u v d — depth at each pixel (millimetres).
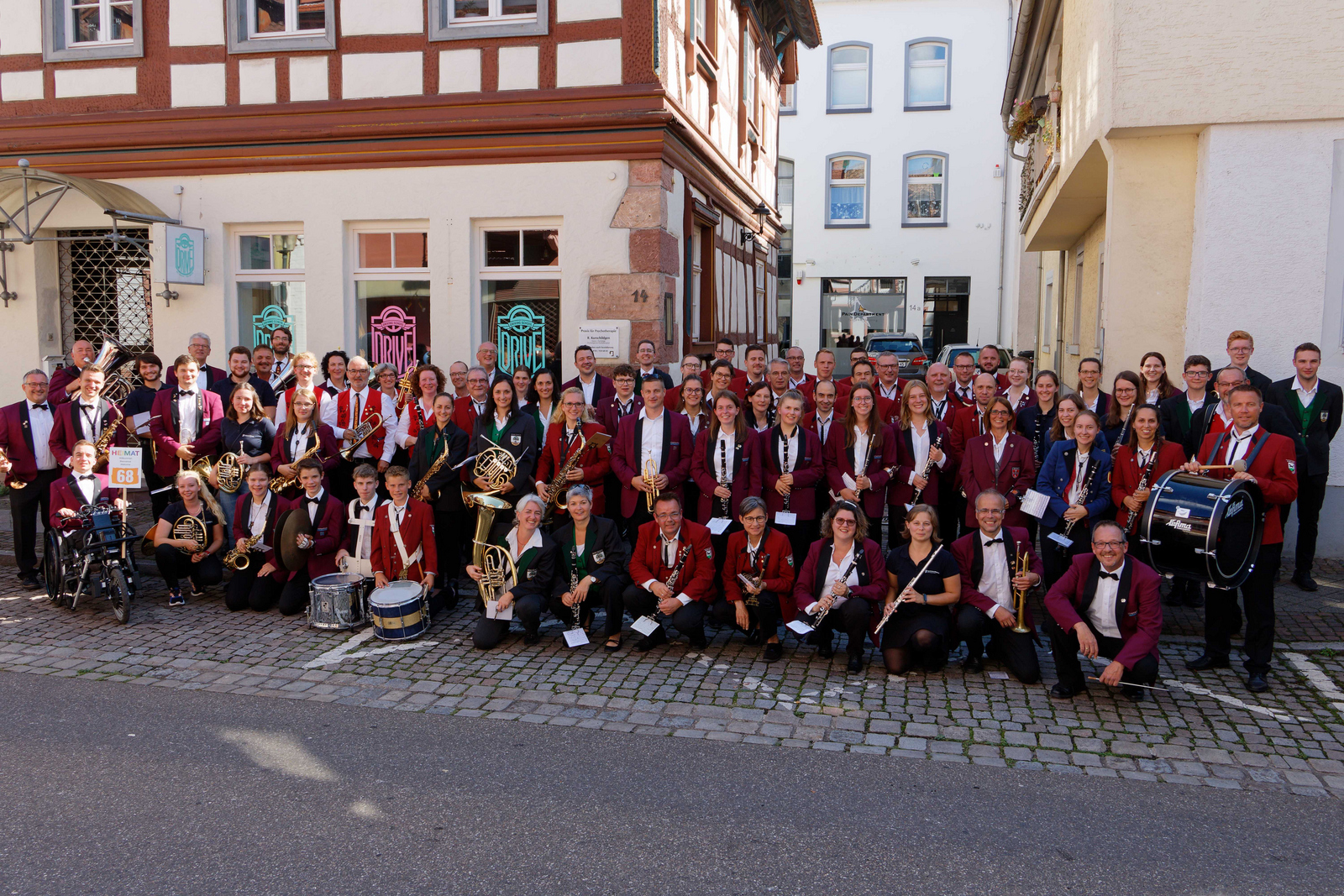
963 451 7172
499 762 4535
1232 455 5707
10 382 11125
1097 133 8422
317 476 6969
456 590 7340
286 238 10312
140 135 10258
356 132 9781
